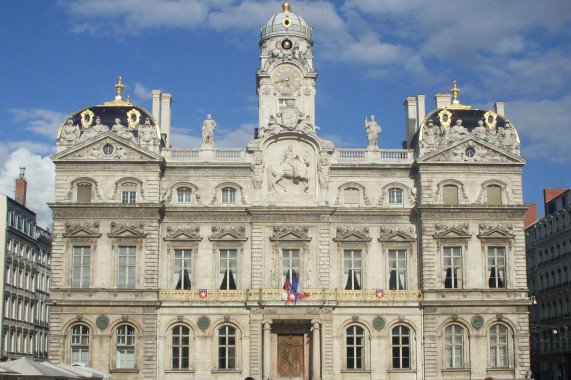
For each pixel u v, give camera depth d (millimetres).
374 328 86438
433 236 87125
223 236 87938
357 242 88562
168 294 86062
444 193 88500
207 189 89188
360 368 85938
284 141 90188
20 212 111375
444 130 90188
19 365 51062
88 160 87250
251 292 85750
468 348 85625
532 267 130125
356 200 89812
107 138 87750
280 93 91812
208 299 86000
